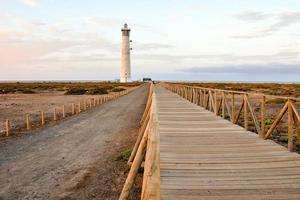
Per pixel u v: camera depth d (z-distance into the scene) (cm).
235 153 830
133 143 1417
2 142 1458
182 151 854
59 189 826
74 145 1385
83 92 6203
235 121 1326
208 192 552
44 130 1808
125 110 2897
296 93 5062
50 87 9081
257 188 570
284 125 1825
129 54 11469
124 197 561
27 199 758
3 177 929
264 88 7431
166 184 593
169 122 1391
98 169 1005
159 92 4181
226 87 7500
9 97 4972
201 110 1867
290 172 664
